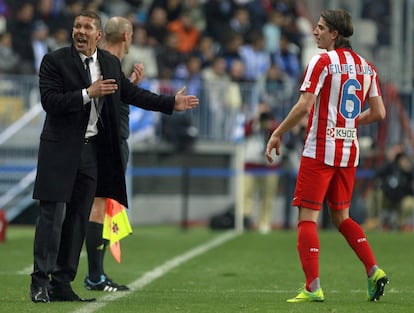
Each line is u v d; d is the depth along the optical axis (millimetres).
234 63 70750
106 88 27641
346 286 34188
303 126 61031
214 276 37438
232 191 66062
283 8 77375
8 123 60750
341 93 28578
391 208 62312
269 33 76125
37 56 67000
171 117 64312
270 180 61312
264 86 64812
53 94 27891
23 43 67000
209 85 64562
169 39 69875
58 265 28969
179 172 64875
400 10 75188
